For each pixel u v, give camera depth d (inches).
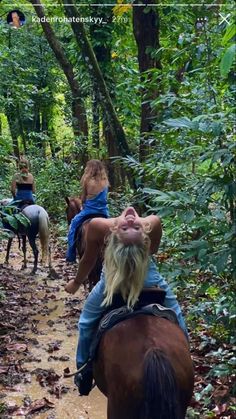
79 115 663.8
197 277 223.1
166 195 167.5
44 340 260.5
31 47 900.6
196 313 202.5
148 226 137.1
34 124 965.8
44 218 385.1
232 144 156.3
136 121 527.2
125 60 559.8
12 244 525.7
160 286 137.3
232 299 181.3
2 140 350.6
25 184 402.3
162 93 278.4
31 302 320.2
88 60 362.3
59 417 188.5
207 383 190.9
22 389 209.0
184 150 182.2
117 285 126.9
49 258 386.0
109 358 119.0
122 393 112.0
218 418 166.6
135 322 124.0
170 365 107.7
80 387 146.0
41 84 938.1
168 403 102.8
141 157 330.6
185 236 232.2
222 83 208.8
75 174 659.4
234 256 156.0
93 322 136.3
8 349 245.3
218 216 166.9
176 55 255.8
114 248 127.3
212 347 215.5
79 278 156.5
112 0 538.9
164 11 372.2
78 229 284.0
